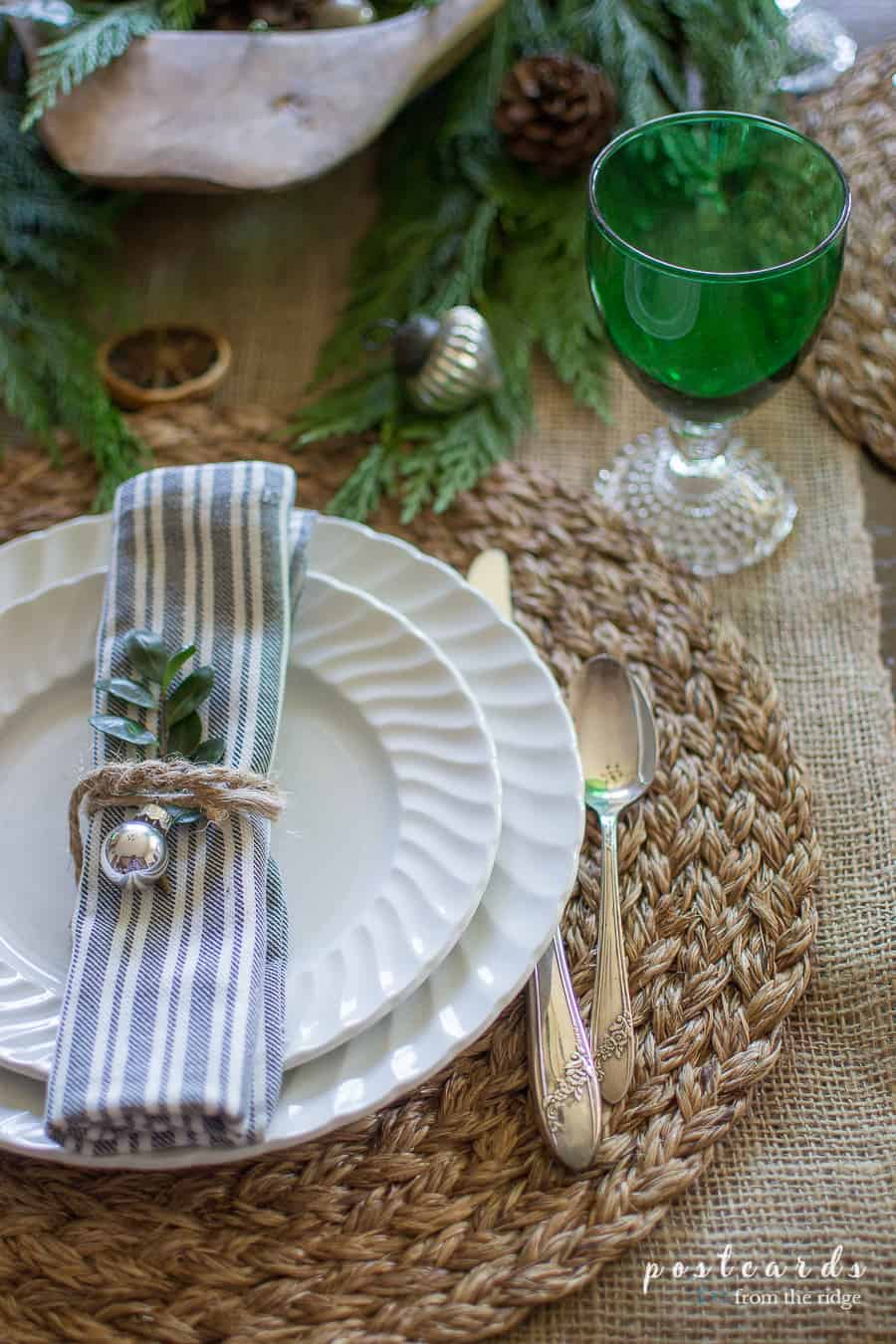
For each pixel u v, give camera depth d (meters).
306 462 0.74
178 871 0.57
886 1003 0.61
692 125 0.68
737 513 0.73
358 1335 0.55
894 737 0.67
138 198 0.82
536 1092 0.58
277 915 0.57
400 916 0.57
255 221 0.84
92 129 0.73
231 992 0.54
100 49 0.72
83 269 0.79
